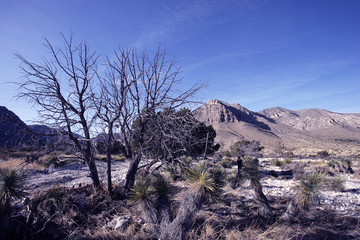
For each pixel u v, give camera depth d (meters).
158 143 7.54
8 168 5.26
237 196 8.38
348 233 5.27
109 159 7.20
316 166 18.59
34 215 4.99
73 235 4.86
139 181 5.39
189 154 7.44
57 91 6.28
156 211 5.03
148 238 4.73
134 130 7.79
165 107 7.44
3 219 4.14
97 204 6.51
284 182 11.93
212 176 4.57
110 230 5.23
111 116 6.99
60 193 6.17
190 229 5.23
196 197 4.44
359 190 10.03
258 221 5.91
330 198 8.38
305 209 5.59
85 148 7.01
